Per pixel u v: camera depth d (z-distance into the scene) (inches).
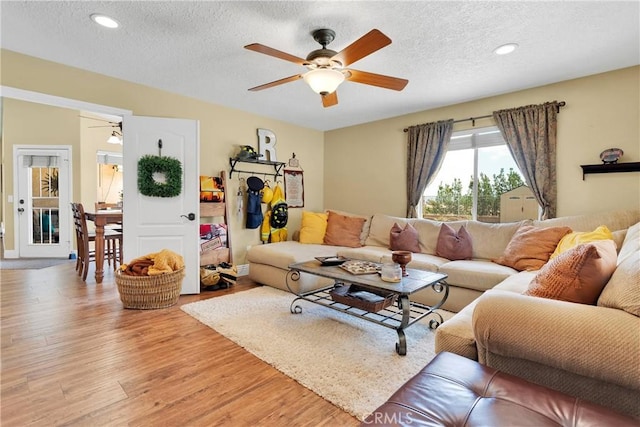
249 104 163.2
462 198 159.3
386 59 109.6
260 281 156.8
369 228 179.9
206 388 71.1
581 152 124.7
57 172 222.5
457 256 133.9
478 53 105.3
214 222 165.2
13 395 67.2
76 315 112.0
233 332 99.3
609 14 83.7
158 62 115.3
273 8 82.1
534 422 37.2
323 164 221.6
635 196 115.3
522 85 133.0
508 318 51.9
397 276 95.4
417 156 168.2
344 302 102.1
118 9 83.4
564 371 49.3
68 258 218.5
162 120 134.7
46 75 114.2
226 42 100.3
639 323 44.1
